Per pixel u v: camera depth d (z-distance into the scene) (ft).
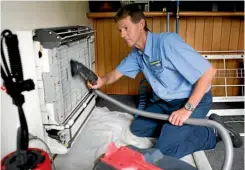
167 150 4.06
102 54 7.36
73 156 4.00
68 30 3.69
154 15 6.44
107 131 4.77
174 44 3.88
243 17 6.68
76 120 3.83
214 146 4.47
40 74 3.19
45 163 2.49
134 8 3.92
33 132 3.42
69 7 5.30
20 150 2.46
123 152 3.28
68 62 3.71
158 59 4.11
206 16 6.66
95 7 6.90
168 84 4.36
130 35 3.98
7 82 2.36
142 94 6.05
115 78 5.06
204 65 3.80
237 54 6.75
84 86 4.54
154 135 4.77
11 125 3.10
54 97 3.28
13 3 3.15
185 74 3.92
